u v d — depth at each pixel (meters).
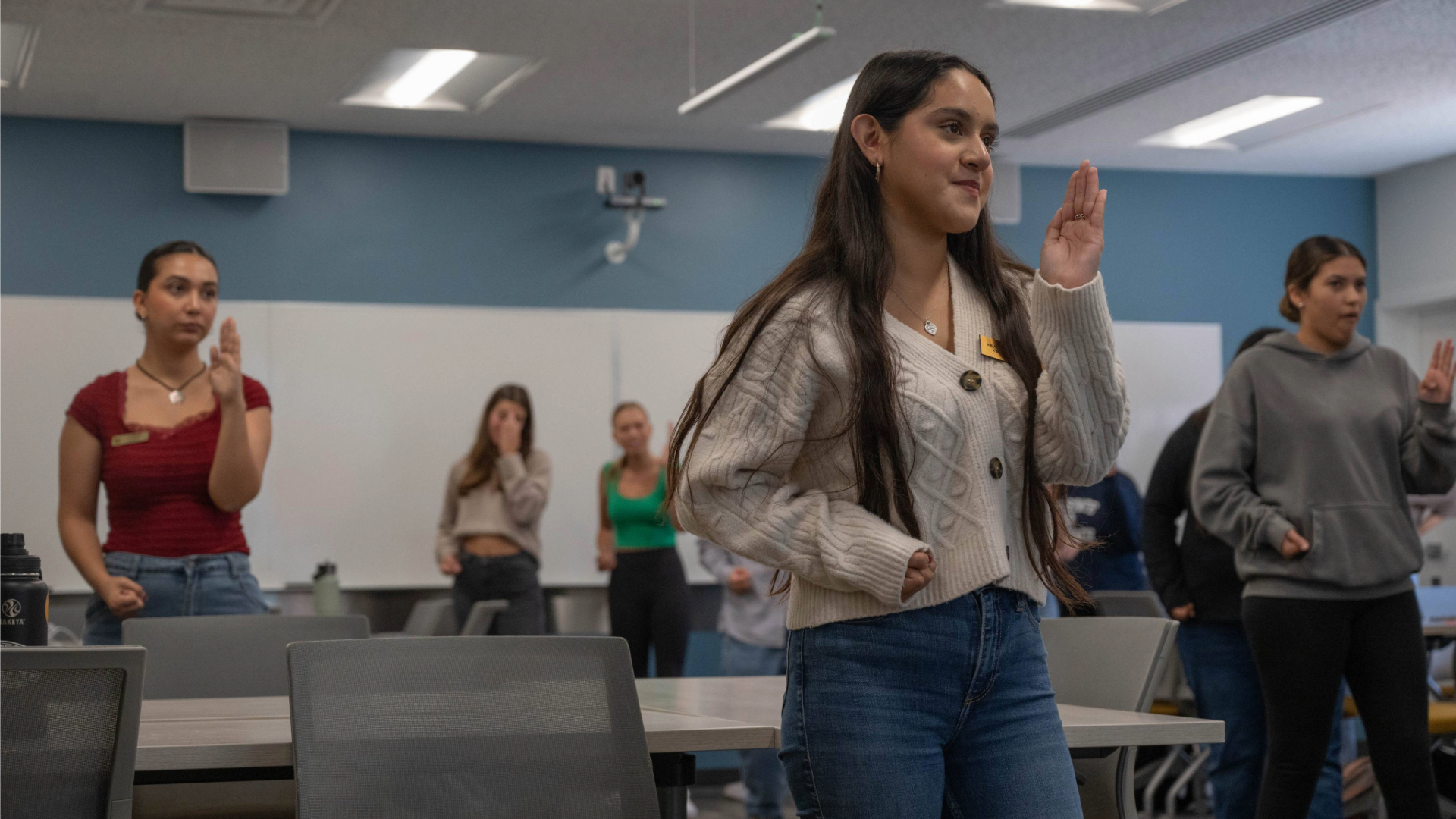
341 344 6.40
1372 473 2.93
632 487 5.80
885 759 1.28
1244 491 3.04
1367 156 7.30
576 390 6.65
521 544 5.86
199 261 2.94
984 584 1.30
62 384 6.03
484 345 6.57
